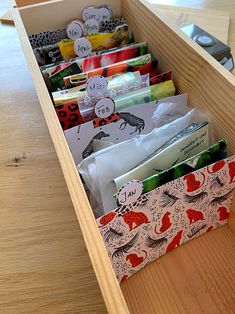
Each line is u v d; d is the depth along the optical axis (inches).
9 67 38.9
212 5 44.0
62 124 26.0
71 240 23.9
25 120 32.9
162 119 26.2
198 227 24.3
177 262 23.8
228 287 22.5
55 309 20.7
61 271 22.4
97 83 25.9
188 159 20.9
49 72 28.5
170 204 21.1
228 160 21.6
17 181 27.9
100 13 34.4
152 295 22.2
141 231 21.0
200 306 21.7
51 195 26.7
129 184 18.5
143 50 31.2
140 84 27.5
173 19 39.4
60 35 34.2
